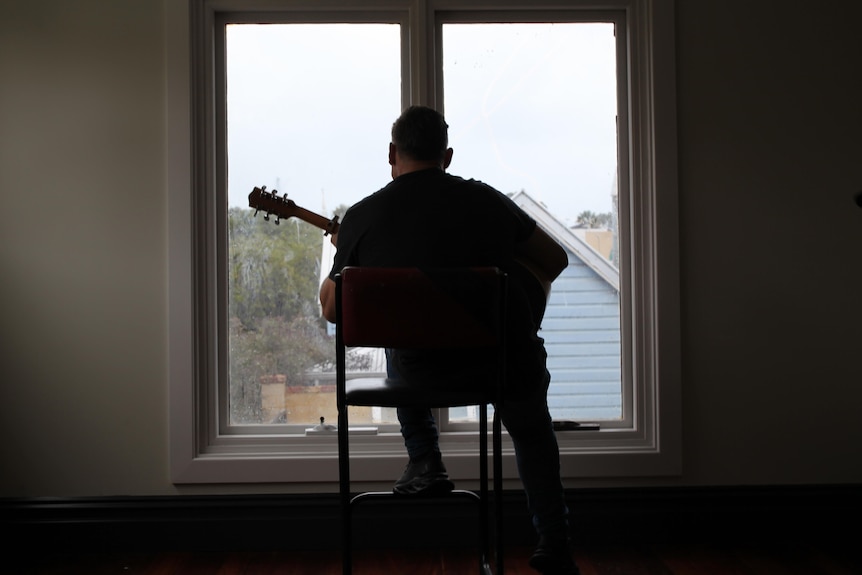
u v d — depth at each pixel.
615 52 2.96
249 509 2.81
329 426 2.89
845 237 2.89
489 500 2.83
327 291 1.97
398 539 2.81
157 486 2.81
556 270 2.14
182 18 2.80
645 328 2.91
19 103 2.80
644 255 2.91
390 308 1.71
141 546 2.79
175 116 2.80
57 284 2.80
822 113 2.88
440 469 2.14
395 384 1.86
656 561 2.65
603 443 2.90
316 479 2.81
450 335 1.72
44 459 2.80
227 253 2.92
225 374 2.91
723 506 2.87
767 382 2.89
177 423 2.79
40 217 2.80
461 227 1.88
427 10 2.87
